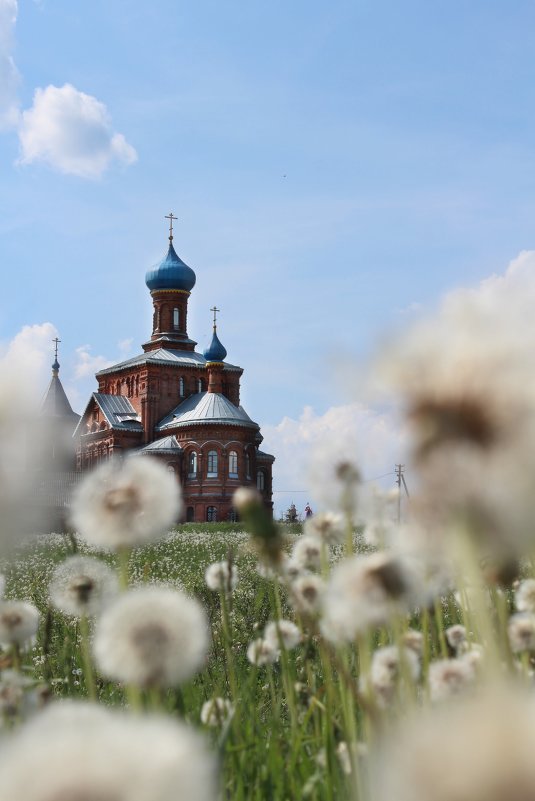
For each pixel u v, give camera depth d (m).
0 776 0.78
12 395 1.47
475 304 1.18
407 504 1.17
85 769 0.77
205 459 72.62
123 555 2.01
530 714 0.71
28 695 2.57
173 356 82.12
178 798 0.77
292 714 3.23
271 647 3.71
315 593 2.92
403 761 0.71
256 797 2.88
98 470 2.02
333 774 2.71
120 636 1.65
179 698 2.94
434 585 2.54
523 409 1.07
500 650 2.54
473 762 0.67
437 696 2.66
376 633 4.52
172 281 85.00
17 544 1.48
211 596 9.22
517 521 1.05
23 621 2.71
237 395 85.44
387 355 1.14
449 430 1.08
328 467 2.33
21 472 1.47
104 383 85.56
